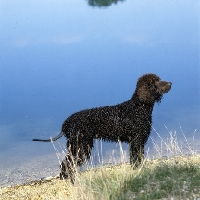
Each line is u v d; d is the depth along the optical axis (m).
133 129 6.01
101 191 5.27
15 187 6.16
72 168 5.81
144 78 6.07
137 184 5.32
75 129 5.94
